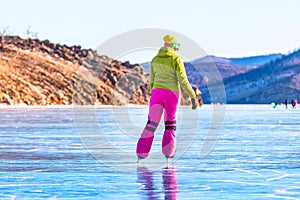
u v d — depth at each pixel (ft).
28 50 367.86
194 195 25.26
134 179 29.96
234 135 61.87
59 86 305.53
